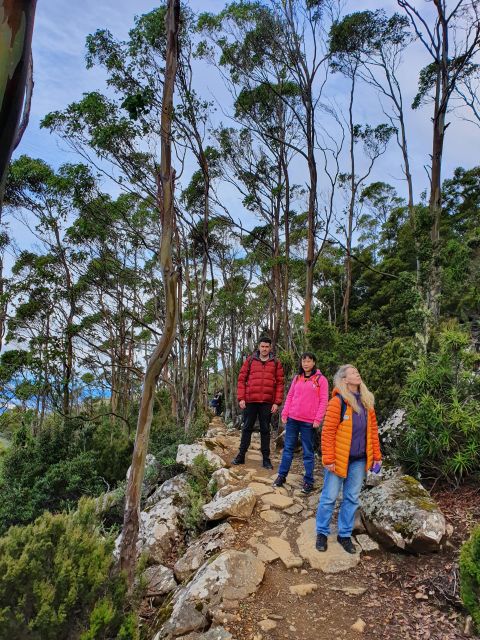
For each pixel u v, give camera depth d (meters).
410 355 6.59
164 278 3.90
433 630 3.12
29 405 16.14
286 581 3.83
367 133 18.12
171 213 4.01
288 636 3.15
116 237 15.20
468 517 4.27
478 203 27.28
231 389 16.38
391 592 3.59
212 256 18.98
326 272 30.11
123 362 17.80
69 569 2.71
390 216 29.84
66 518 3.26
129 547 3.60
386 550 4.14
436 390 5.24
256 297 24.78
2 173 1.04
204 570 3.80
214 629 3.18
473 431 4.78
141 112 4.35
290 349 12.94
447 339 5.36
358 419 4.14
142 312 17.95
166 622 3.43
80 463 9.45
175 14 4.12
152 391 3.88
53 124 9.59
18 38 1.04
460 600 3.29
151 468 8.05
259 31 13.17
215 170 14.88
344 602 3.53
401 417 5.92
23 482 9.40
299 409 5.70
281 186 14.97
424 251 10.14
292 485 5.97
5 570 2.59
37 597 2.54
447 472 4.96
